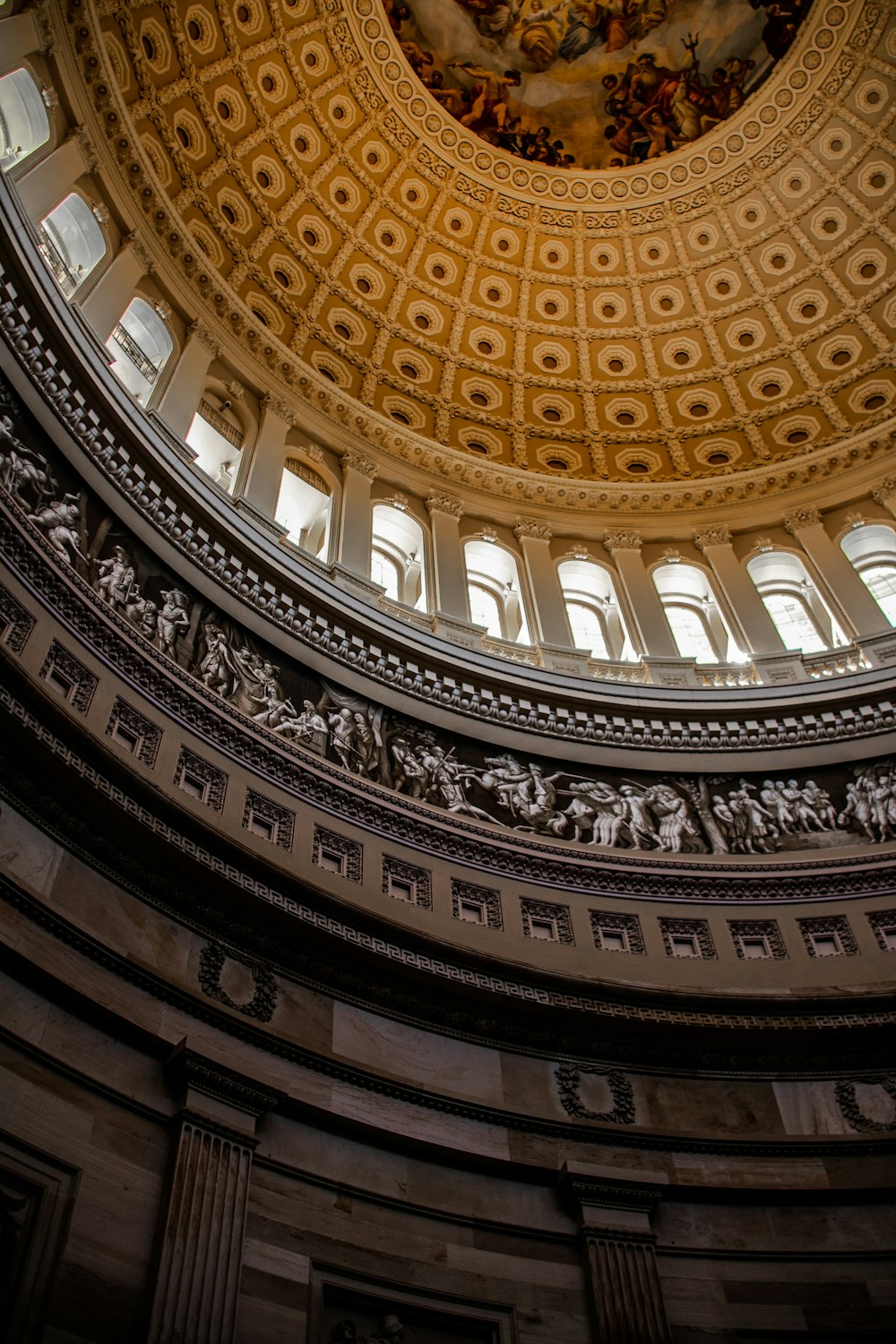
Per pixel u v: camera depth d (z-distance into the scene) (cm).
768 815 2109
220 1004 1400
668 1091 1648
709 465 3106
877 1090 1661
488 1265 1383
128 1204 1177
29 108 2098
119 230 2342
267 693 1869
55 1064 1203
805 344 3153
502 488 2878
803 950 1866
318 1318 1238
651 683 2427
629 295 3278
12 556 1523
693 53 3256
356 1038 1508
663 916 1903
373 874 1741
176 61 2628
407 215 3170
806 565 2741
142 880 1418
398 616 2305
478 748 2100
